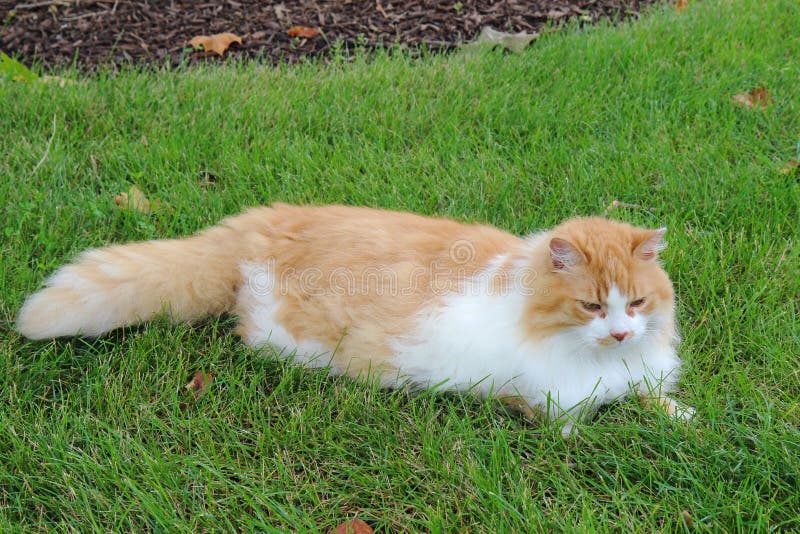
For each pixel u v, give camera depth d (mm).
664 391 1670
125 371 1688
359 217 1734
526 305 1609
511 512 1533
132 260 1714
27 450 1595
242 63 2287
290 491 1573
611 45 2287
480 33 2432
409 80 2209
